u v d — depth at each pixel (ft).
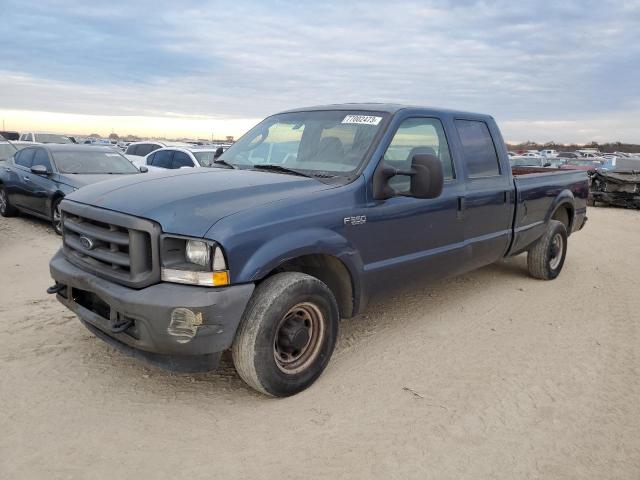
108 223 11.32
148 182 12.87
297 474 9.42
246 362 11.27
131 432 10.53
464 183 16.96
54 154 32.71
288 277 11.75
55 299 18.39
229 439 10.41
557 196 22.75
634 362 14.67
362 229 13.35
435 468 9.72
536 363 14.44
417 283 15.75
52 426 10.62
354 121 15.01
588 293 21.59
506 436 10.84
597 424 11.40
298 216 11.93
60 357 13.69
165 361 11.02
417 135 15.48
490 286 22.13
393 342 15.61
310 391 12.42
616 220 51.24
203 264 10.57
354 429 10.88
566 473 9.74
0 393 11.80
